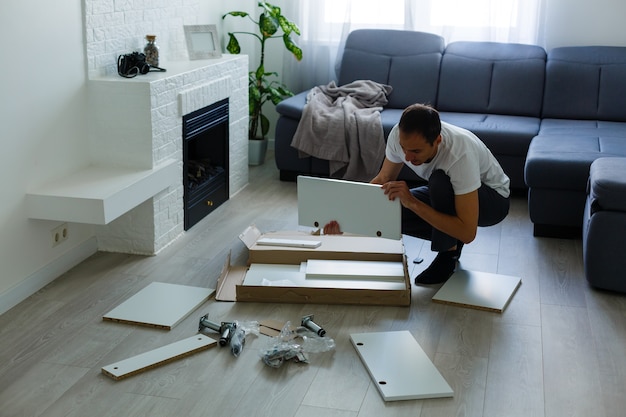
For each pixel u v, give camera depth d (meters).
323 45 5.43
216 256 3.60
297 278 3.20
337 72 5.40
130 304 3.03
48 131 3.21
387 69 5.12
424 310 3.05
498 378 2.56
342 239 3.51
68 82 3.32
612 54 4.88
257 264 3.35
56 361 2.62
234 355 2.66
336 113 4.68
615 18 5.03
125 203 3.23
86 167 3.52
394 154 3.19
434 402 2.41
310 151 4.65
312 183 3.12
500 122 4.69
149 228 3.57
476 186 2.98
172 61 4.15
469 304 3.07
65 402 2.38
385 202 3.01
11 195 3.01
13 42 2.94
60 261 3.34
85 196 3.08
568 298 3.20
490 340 2.82
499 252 3.71
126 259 3.54
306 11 5.41
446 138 2.98
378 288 3.08
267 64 5.63
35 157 3.14
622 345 2.81
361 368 2.61
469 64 5.01
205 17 4.70
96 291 3.19
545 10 5.07
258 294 3.08
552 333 2.89
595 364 2.67
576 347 2.79
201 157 4.43
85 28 3.37
